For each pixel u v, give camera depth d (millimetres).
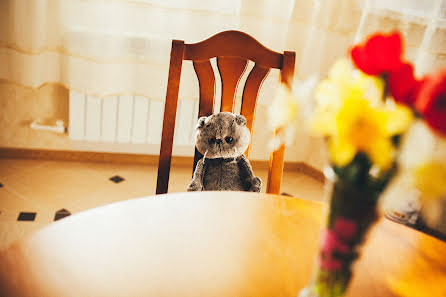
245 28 2502
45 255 942
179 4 2424
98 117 2633
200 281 928
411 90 687
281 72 1599
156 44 2490
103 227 1045
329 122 729
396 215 2371
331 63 2736
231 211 1170
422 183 673
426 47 2463
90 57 2428
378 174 724
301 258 1027
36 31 2369
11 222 2137
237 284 933
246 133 1663
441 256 1084
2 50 2418
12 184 2455
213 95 1603
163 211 1132
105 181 2635
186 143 2775
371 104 717
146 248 997
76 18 2400
